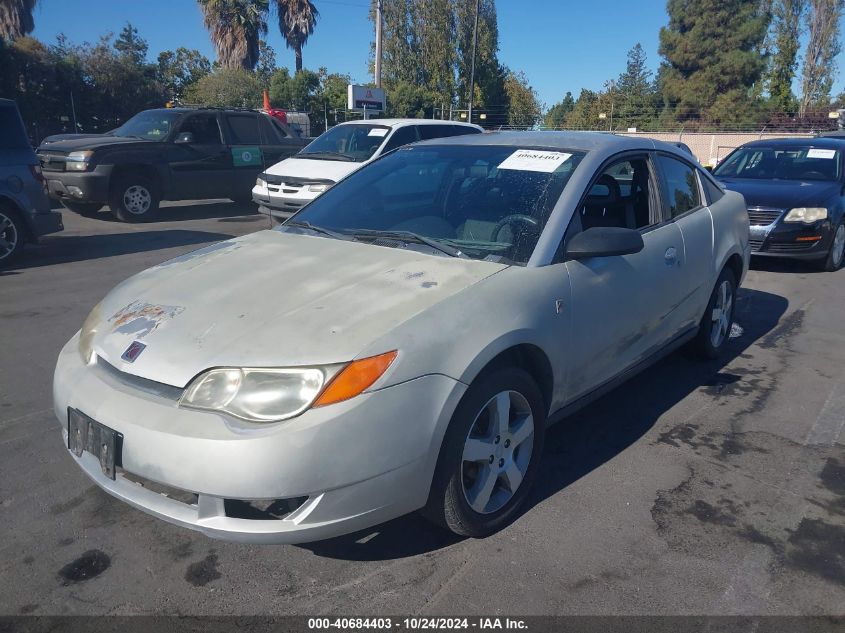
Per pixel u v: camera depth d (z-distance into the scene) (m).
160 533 3.06
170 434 2.43
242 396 2.46
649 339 4.10
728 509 3.29
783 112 44.75
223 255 3.51
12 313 6.39
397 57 45.62
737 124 43.06
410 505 2.65
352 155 10.79
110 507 3.25
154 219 12.26
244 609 2.60
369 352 2.51
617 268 3.64
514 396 3.04
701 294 4.68
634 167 4.18
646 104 49.88
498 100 48.28
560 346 3.24
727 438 4.03
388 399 2.51
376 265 3.16
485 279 3.01
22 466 3.62
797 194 8.38
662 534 3.08
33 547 2.95
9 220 8.23
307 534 2.46
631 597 2.68
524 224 3.41
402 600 2.65
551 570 2.83
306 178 10.19
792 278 8.34
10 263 8.41
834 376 5.04
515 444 3.09
